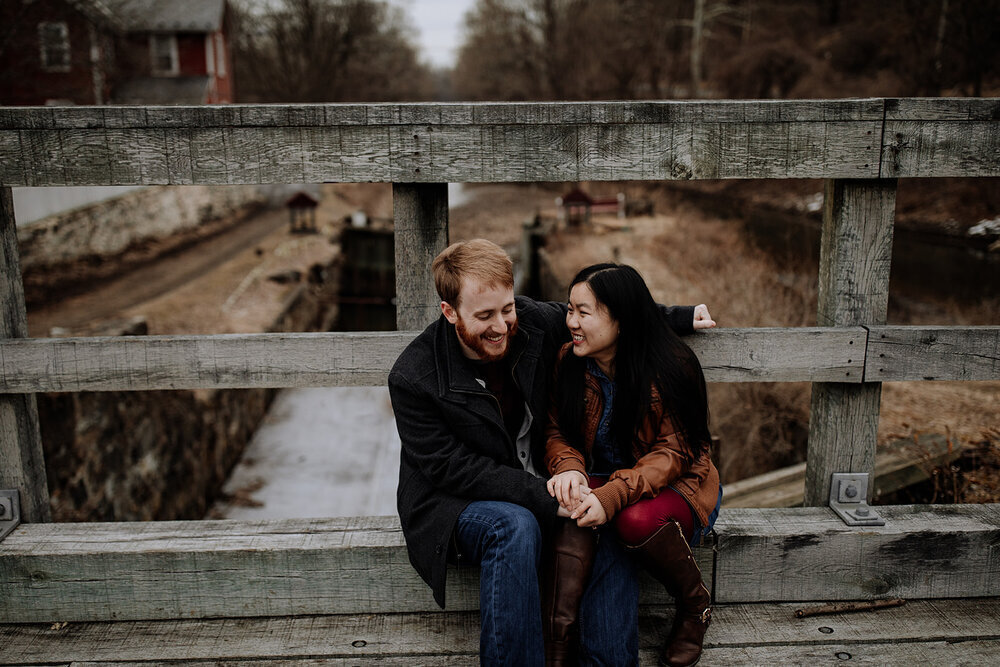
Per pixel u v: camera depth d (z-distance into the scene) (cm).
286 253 1888
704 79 3700
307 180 222
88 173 221
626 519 198
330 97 4044
